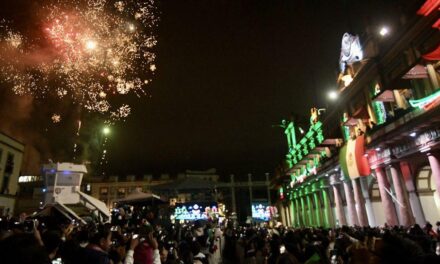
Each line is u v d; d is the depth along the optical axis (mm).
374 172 26328
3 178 39969
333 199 38875
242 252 10414
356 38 29703
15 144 42719
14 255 1835
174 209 23875
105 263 4582
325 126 42156
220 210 34500
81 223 15336
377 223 27797
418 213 20891
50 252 4660
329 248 10195
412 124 18531
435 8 18812
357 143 25438
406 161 21969
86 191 81438
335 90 36375
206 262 8914
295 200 59344
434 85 18531
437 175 17969
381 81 25328
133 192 18500
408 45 21984
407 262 2949
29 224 10281
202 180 21578
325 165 37188
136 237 6598
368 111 27609
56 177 20281
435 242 9680
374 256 3395
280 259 6016
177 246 11461
